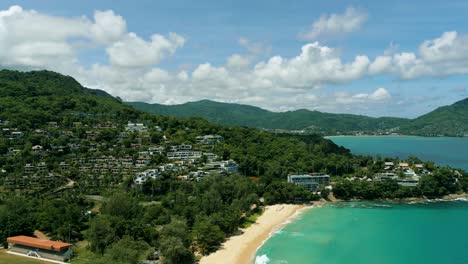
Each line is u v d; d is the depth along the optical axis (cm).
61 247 13675
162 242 13862
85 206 19938
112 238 14650
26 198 19688
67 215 16775
